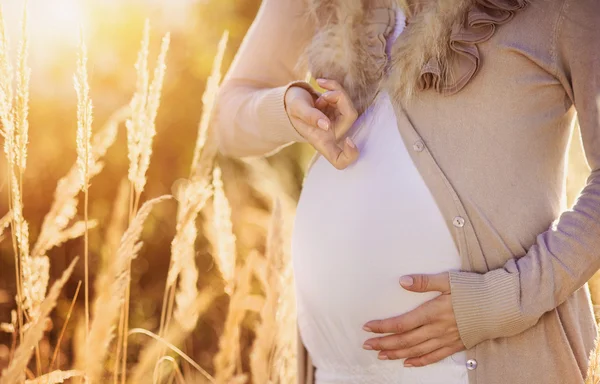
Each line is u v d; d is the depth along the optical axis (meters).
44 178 3.34
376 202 1.41
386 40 1.51
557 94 1.30
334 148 1.44
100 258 2.69
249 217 2.73
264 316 1.82
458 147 1.33
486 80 1.30
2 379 1.29
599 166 1.25
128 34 3.80
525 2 1.28
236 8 3.99
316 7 1.58
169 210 3.52
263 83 1.73
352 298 1.43
